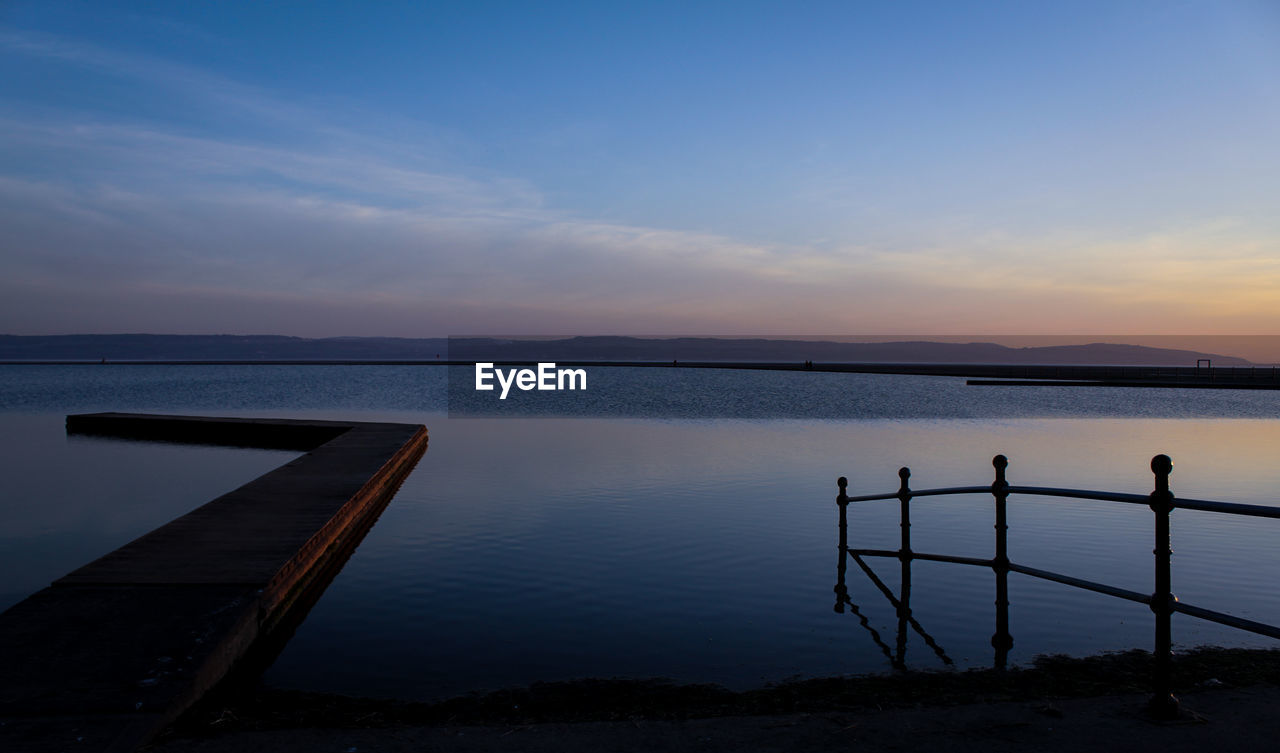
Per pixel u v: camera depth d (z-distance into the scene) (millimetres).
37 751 3602
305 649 6090
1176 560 8328
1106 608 6824
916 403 35906
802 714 4000
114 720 3938
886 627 6449
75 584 6375
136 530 10906
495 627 6539
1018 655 5805
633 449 18844
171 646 5020
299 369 135875
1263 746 3480
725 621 6641
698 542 9375
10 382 76812
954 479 13828
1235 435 21203
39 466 17547
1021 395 41344
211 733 3945
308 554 7848
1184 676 4656
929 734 3688
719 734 3752
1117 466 15188
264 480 12109
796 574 8039
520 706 4457
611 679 5094
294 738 3818
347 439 18438
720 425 25344
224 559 7148
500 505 11812
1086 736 3611
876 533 9812
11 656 4828
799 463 16078
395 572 8219
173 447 21234
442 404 40281
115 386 67375
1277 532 9523
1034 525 10086
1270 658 5000
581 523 10453
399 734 3848
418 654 5965
